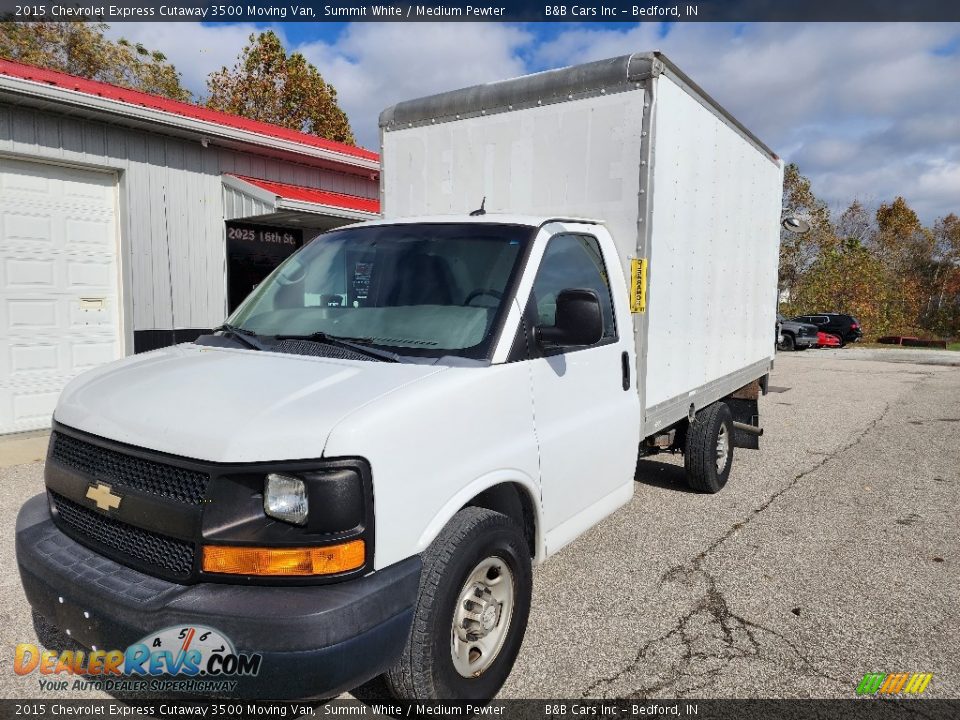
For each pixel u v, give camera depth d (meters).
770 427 9.67
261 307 3.73
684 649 3.47
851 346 33.12
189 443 2.29
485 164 4.86
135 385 2.76
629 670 3.27
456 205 5.04
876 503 5.99
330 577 2.21
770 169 7.42
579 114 4.40
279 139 9.80
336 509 2.22
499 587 2.96
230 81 26.72
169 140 8.99
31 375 7.84
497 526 2.81
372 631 2.23
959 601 4.05
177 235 9.17
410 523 2.45
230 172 9.87
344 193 11.99
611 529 5.19
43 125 7.68
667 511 5.64
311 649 2.10
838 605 3.98
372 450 2.31
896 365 20.19
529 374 3.12
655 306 4.48
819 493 6.27
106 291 8.52
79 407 2.75
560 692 3.09
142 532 2.40
